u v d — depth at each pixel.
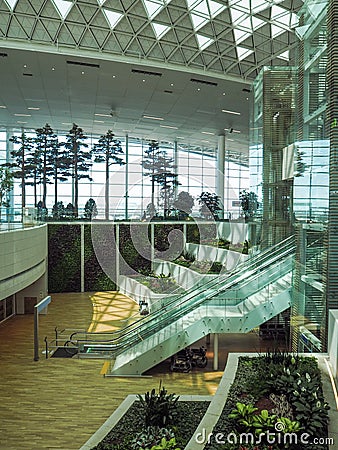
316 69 12.10
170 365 14.88
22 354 15.42
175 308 15.41
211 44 23.28
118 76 24.66
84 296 27.30
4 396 11.61
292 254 15.00
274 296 14.73
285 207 18.08
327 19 11.14
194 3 20.81
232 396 7.94
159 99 28.84
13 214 18.48
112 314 22.11
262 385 8.00
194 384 12.95
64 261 28.61
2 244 14.48
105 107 31.27
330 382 8.49
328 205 10.95
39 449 8.80
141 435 7.51
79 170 37.41
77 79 25.20
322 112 11.58
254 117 20.17
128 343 14.58
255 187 19.67
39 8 20.33
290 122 18.11
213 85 25.94
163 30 22.39
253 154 20.31
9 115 34.66
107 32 21.92
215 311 14.41
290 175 16.56
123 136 41.66
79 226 28.84
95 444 7.63
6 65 23.11
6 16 20.44
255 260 17.34
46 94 28.27
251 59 24.53
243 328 14.43
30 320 20.94
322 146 11.51
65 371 13.71
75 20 21.11
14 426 9.84
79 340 15.66
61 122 37.19
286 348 16.77
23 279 17.11
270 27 22.44
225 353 16.27
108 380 13.03
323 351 10.90
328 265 10.84
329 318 9.68
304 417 6.91
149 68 23.61
